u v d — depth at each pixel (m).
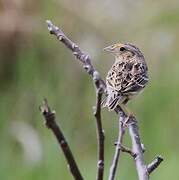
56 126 4.23
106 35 13.20
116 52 9.54
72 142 12.50
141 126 12.41
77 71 12.84
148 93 12.61
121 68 8.95
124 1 13.53
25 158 11.91
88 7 13.59
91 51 12.96
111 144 12.52
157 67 12.90
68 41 5.86
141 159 5.39
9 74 13.20
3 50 13.47
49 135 12.04
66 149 4.31
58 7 13.62
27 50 13.15
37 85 12.77
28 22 13.55
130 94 8.63
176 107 12.44
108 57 12.92
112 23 13.34
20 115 12.55
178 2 13.34
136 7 13.41
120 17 13.42
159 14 13.28
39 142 11.99
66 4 13.55
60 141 4.28
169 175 12.11
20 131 12.17
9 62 13.32
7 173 11.92
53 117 4.20
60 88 12.75
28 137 12.04
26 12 13.68
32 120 12.42
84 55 5.79
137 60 9.31
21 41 13.28
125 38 13.23
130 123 6.21
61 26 13.51
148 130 12.40
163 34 13.10
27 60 13.00
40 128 12.23
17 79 12.94
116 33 13.26
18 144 12.16
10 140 12.19
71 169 4.38
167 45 13.02
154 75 12.79
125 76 8.78
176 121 12.36
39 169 11.82
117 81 8.62
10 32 13.41
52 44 13.05
